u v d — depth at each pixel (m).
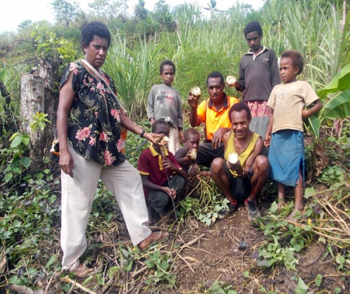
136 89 5.80
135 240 2.85
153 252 2.79
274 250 2.55
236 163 2.83
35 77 3.75
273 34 6.66
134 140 4.61
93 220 3.14
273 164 3.04
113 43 7.30
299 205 2.90
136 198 2.81
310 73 4.46
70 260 2.67
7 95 3.89
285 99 2.99
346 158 3.45
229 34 7.76
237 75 5.68
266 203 3.25
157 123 3.32
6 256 2.85
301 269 2.47
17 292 2.59
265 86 3.74
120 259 2.80
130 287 2.59
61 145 2.44
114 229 3.14
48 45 3.94
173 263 2.74
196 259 2.79
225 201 3.23
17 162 3.60
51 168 3.88
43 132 3.81
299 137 2.96
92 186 2.62
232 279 2.54
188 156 3.45
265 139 3.28
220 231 3.07
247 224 3.03
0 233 2.92
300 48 4.96
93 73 2.57
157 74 6.15
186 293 2.49
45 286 2.54
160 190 3.20
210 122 3.78
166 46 7.62
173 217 3.33
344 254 2.49
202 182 3.46
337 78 2.66
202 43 6.67
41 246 2.93
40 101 3.79
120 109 2.85
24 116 3.82
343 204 2.87
